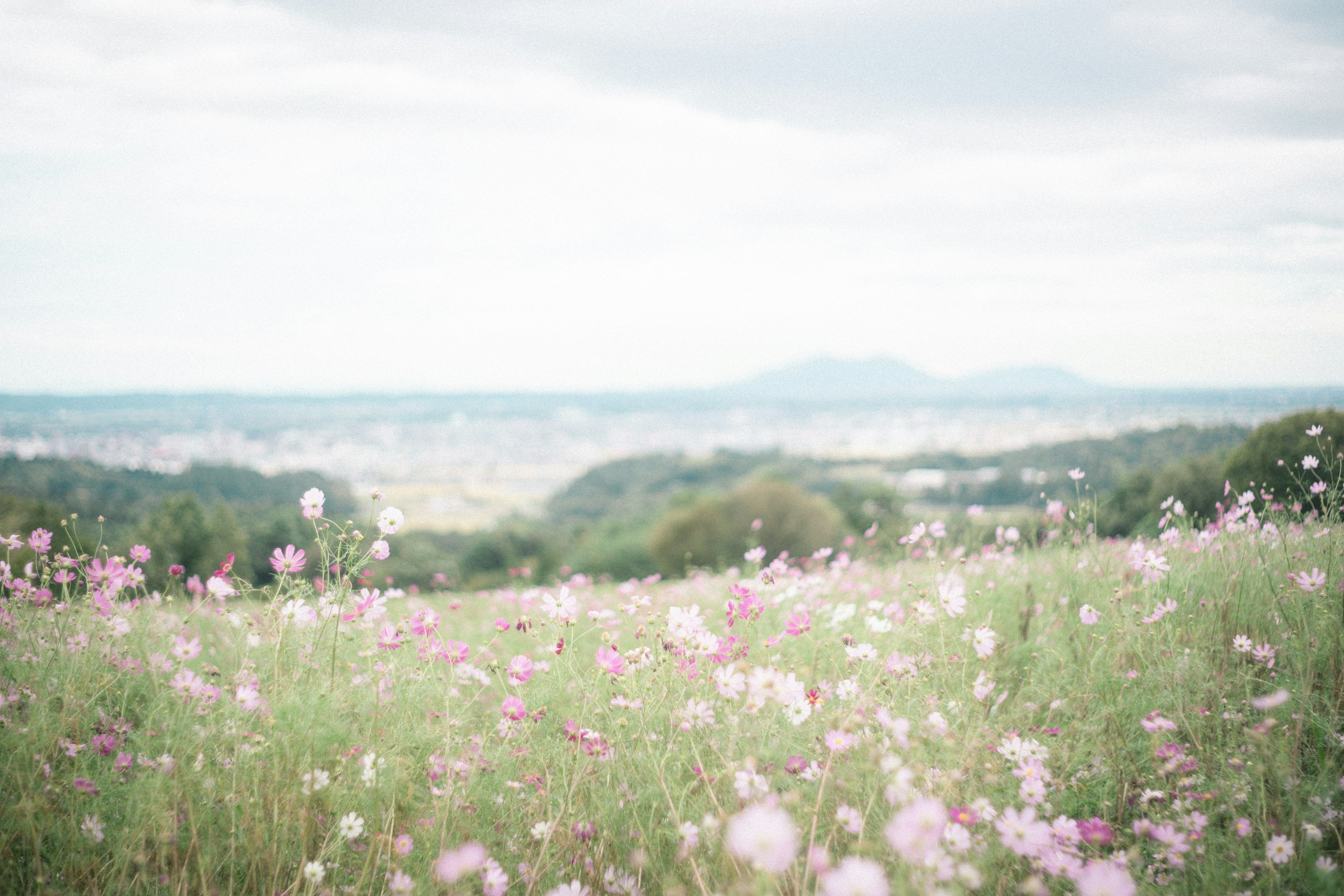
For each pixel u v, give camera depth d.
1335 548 3.15
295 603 2.48
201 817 1.98
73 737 2.28
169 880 1.87
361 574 2.63
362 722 2.31
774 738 2.20
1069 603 3.46
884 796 1.88
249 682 2.37
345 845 2.04
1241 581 3.08
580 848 2.08
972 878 1.54
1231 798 2.07
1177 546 3.51
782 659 2.98
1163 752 2.23
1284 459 4.37
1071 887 1.74
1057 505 4.46
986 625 3.06
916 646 2.87
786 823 1.27
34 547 2.63
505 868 2.04
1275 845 1.85
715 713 2.41
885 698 2.39
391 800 2.14
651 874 1.94
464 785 2.24
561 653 2.74
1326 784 2.10
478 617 5.25
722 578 6.23
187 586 3.18
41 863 1.86
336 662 2.47
